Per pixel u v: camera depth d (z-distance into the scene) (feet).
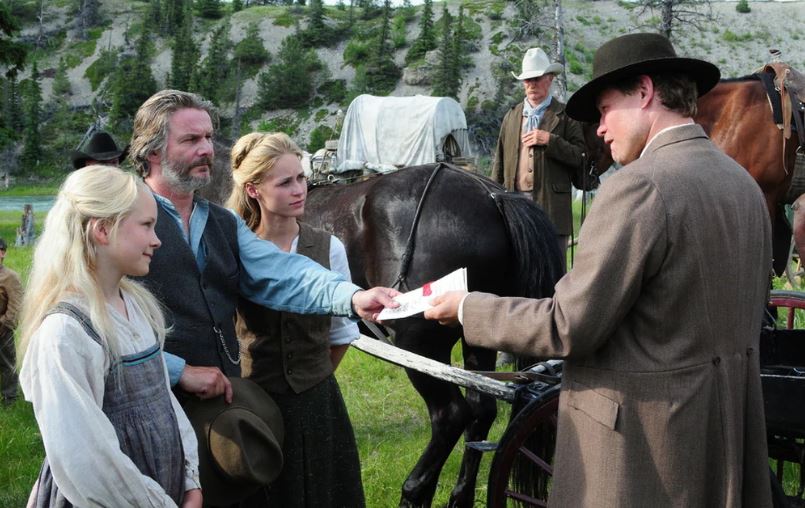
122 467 5.57
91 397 5.65
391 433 14.89
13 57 64.54
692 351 5.90
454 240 11.47
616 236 5.84
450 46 222.07
